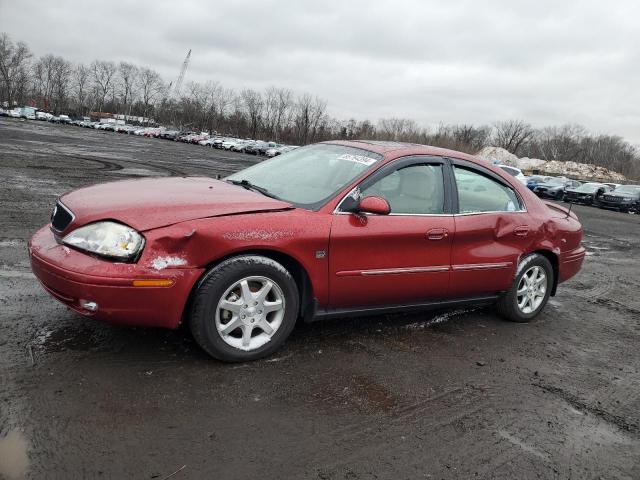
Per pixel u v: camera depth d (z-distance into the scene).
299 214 3.48
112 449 2.41
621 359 4.35
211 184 3.95
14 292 4.18
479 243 4.31
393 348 3.96
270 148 52.69
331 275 3.59
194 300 3.17
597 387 3.72
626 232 15.75
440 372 3.65
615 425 3.21
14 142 26.45
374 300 3.88
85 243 3.03
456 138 107.69
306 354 3.66
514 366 3.92
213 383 3.11
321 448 2.62
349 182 3.76
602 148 124.50
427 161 4.17
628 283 7.55
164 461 2.38
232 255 3.27
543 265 4.92
